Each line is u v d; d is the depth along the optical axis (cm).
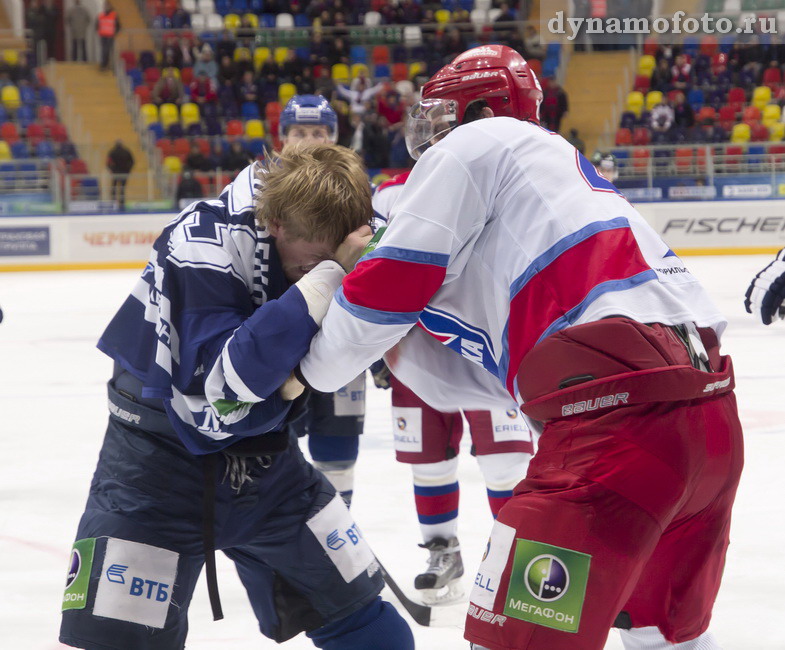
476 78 349
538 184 299
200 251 306
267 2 3909
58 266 2964
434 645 488
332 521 346
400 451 555
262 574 353
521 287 296
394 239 290
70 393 1212
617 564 272
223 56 3609
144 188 2984
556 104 3209
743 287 2075
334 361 298
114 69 3594
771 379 1193
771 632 481
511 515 284
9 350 1555
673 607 303
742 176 2933
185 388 302
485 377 352
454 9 3866
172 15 3834
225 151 3139
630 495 273
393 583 526
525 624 275
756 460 824
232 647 481
